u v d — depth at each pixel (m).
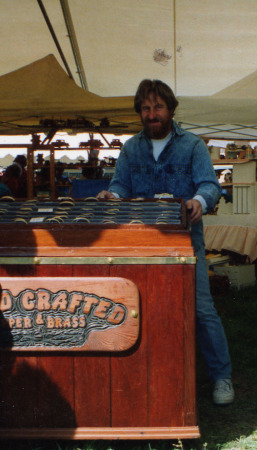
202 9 4.80
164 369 2.09
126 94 7.50
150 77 6.64
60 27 5.30
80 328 2.06
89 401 2.11
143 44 5.70
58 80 6.02
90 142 7.61
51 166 7.39
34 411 2.11
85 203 2.56
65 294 2.06
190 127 8.66
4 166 11.68
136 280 2.08
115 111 6.66
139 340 2.09
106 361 2.10
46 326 2.06
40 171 7.58
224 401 2.69
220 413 2.64
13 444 2.27
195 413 2.10
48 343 2.07
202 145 2.78
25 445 2.25
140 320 2.08
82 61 6.22
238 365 3.42
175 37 5.50
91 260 2.07
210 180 2.69
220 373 2.74
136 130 8.06
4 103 6.30
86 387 2.10
